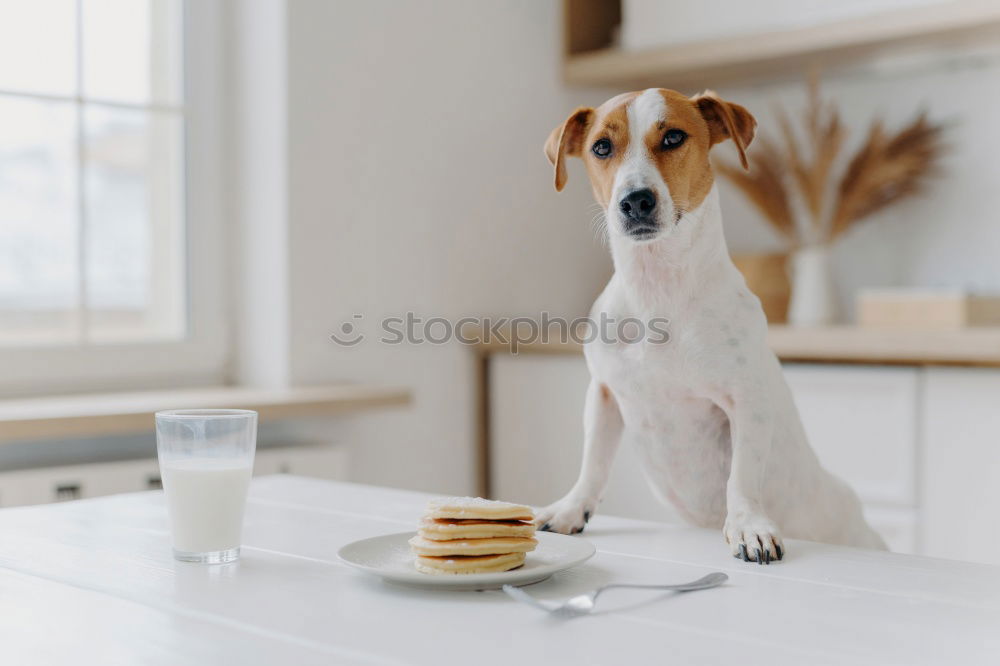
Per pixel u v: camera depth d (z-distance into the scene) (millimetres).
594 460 1209
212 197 2359
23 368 2082
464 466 2625
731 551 986
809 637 694
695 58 2537
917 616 747
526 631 708
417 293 2520
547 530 1118
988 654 657
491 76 2664
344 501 1248
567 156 1323
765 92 2859
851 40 2307
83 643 683
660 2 2635
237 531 939
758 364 1142
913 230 2600
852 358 2059
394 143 2461
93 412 1820
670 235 1118
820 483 1362
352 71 2373
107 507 1228
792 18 2406
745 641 683
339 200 2357
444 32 2555
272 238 2293
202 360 2350
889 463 2016
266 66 2287
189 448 924
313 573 881
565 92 2854
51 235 2141
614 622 730
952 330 1955
